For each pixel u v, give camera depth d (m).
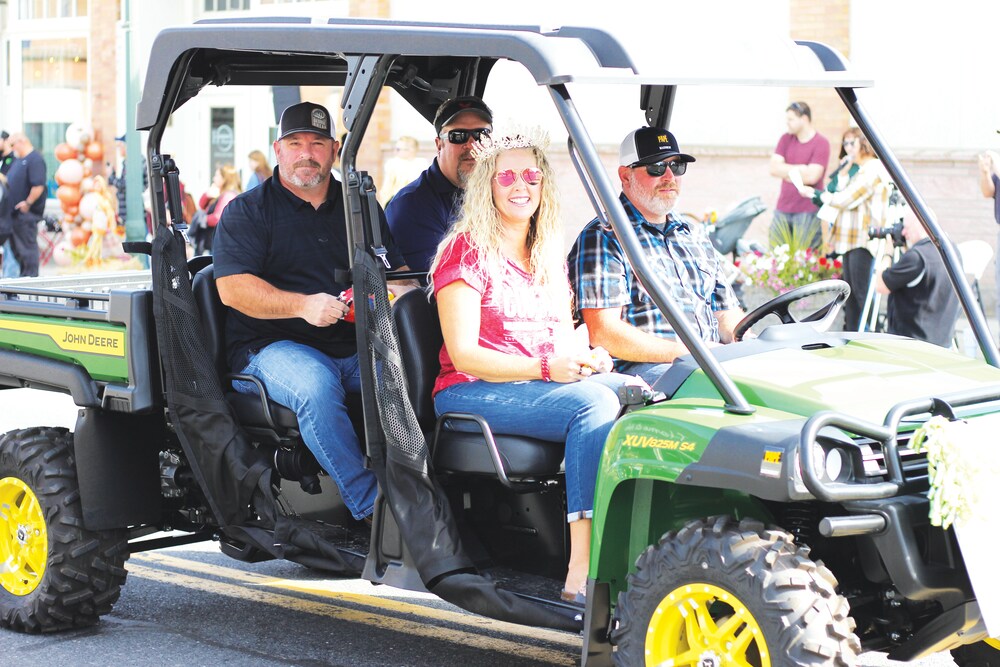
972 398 3.70
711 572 3.53
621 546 3.85
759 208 11.10
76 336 5.11
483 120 5.57
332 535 4.66
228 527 4.82
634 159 4.82
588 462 4.04
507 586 4.24
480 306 4.32
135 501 5.11
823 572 3.49
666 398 3.85
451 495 4.46
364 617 5.32
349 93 4.26
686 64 3.85
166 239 4.84
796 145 11.05
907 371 3.91
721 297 5.10
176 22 16.67
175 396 4.82
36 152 14.88
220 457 4.78
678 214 5.03
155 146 4.87
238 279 4.90
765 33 4.19
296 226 5.07
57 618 5.08
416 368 4.45
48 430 5.30
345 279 4.38
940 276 7.86
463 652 4.88
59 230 17.12
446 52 3.96
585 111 11.44
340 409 4.68
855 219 9.66
